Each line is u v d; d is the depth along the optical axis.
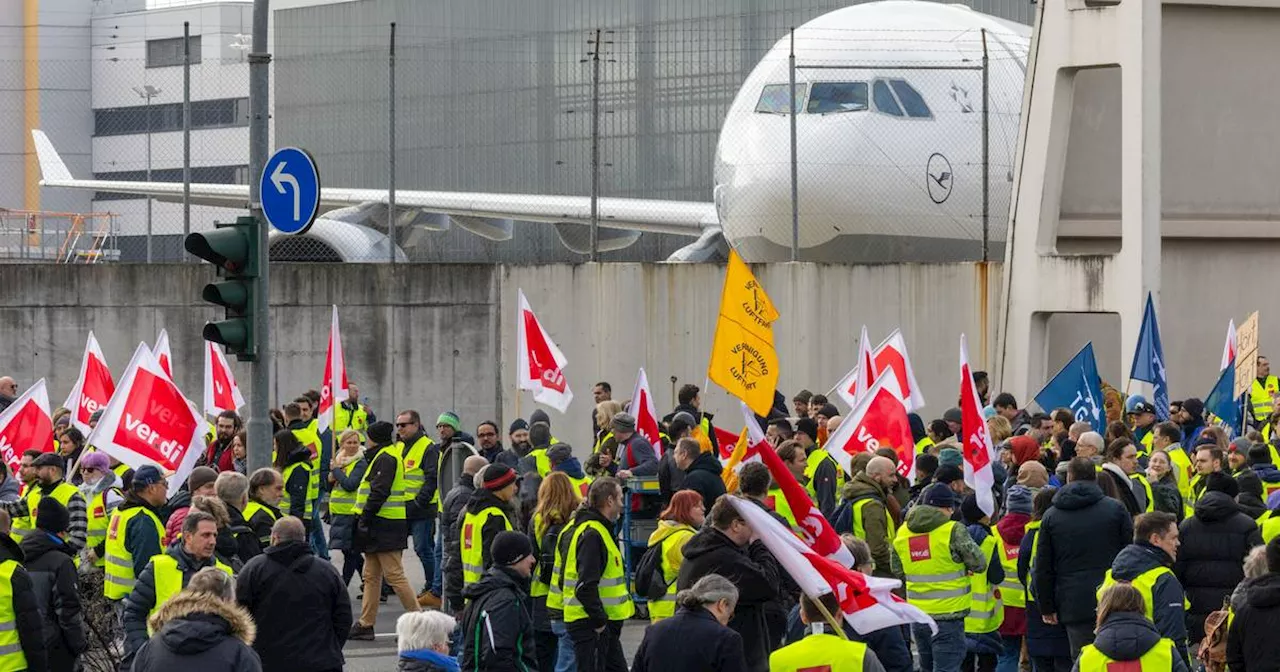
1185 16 83.88
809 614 29.03
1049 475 53.91
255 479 44.03
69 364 88.12
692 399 63.84
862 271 89.31
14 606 34.69
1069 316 90.62
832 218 100.31
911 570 41.50
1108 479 45.62
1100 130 86.06
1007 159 105.81
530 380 62.03
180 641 27.45
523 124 185.62
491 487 43.19
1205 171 84.75
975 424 43.81
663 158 175.50
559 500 42.94
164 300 88.31
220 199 131.25
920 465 50.16
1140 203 79.75
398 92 193.25
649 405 60.03
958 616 41.16
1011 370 85.38
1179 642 36.47
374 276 88.56
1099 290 81.56
